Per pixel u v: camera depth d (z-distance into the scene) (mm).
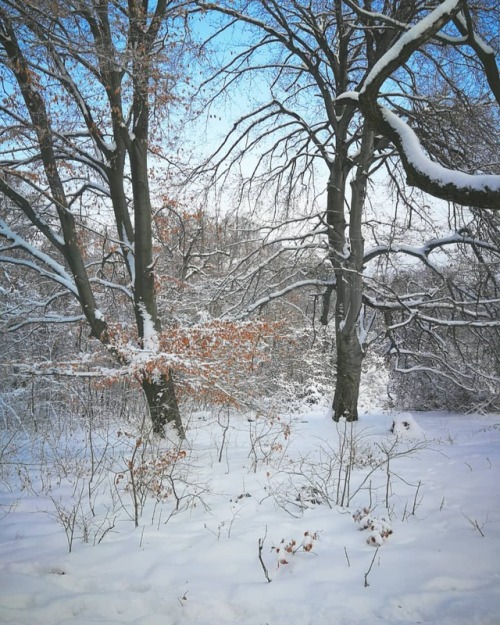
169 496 6133
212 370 8375
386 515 5309
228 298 13078
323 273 13406
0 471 7188
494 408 13297
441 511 5379
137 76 7953
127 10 8219
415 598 3615
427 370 13383
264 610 3566
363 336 12594
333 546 4590
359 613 3486
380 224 12820
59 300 14906
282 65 11875
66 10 7219
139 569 4203
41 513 5625
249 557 4414
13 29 7363
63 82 8625
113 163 9445
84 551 4496
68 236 9188
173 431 8969
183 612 3555
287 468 7312
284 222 11273
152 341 8703
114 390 12945
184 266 14438
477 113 10000
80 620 3342
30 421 9984
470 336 15703
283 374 18641
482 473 6664
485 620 3307
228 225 12867
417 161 4742
